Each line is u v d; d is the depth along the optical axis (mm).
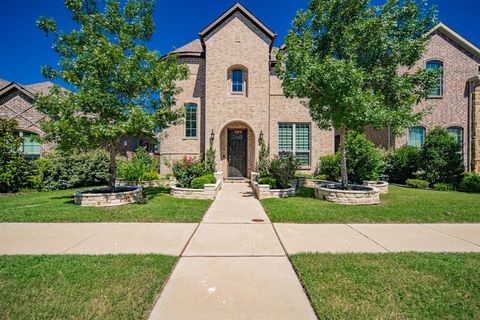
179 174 10961
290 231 5648
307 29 9211
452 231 5652
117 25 8766
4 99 16172
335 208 7746
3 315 2592
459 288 3113
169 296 2986
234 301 2898
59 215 6777
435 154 13039
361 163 12734
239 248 4566
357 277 3383
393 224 6242
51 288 3082
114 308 2721
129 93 8781
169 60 9250
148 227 5934
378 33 8367
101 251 4375
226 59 15195
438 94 16891
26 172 12258
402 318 2562
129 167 13539
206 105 15078
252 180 13664
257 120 15242
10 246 4605
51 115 8094
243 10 15141
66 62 8172
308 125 16219
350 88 7637
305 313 2697
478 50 16625
